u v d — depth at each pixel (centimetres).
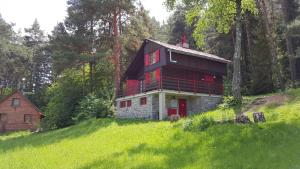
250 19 4047
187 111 3541
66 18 4400
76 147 2080
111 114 3850
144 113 3362
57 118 4197
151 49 3591
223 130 1606
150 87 3456
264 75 3784
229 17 2886
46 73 8312
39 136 3328
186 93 3309
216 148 1409
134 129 2380
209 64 3706
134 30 4303
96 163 1480
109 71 4641
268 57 3747
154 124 2456
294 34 3766
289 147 1272
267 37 3675
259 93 3819
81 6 4269
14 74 7425
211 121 1803
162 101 3128
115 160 1473
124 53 4556
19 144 2806
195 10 2823
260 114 1730
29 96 7412
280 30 4284
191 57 3516
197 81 3519
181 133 1747
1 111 5459
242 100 2744
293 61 4009
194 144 1527
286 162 1134
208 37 4700
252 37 4031
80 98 4375
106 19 4322
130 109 3622
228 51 4678
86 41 4228
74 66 4341
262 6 3328
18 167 1623
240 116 1730
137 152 1573
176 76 3494
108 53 4119
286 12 4234
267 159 1190
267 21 3312
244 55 4319
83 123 3459
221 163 1209
